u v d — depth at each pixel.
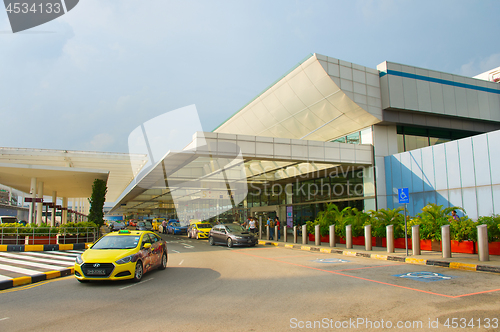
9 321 5.43
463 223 13.42
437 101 22.67
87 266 8.62
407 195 13.13
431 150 19.11
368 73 21.77
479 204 16.47
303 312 5.66
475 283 8.15
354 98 20.88
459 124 24.12
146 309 6.06
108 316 5.64
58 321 5.38
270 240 23.94
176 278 9.52
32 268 11.11
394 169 21.44
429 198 19.08
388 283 8.26
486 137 16.31
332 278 9.06
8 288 8.46
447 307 5.86
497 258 11.66
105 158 29.36
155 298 6.97
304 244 19.84
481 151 16.52
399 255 13.26
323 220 20.59
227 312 5.73
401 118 22.28
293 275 9.65
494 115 24.34
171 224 36.88
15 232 18.22
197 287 8.05
